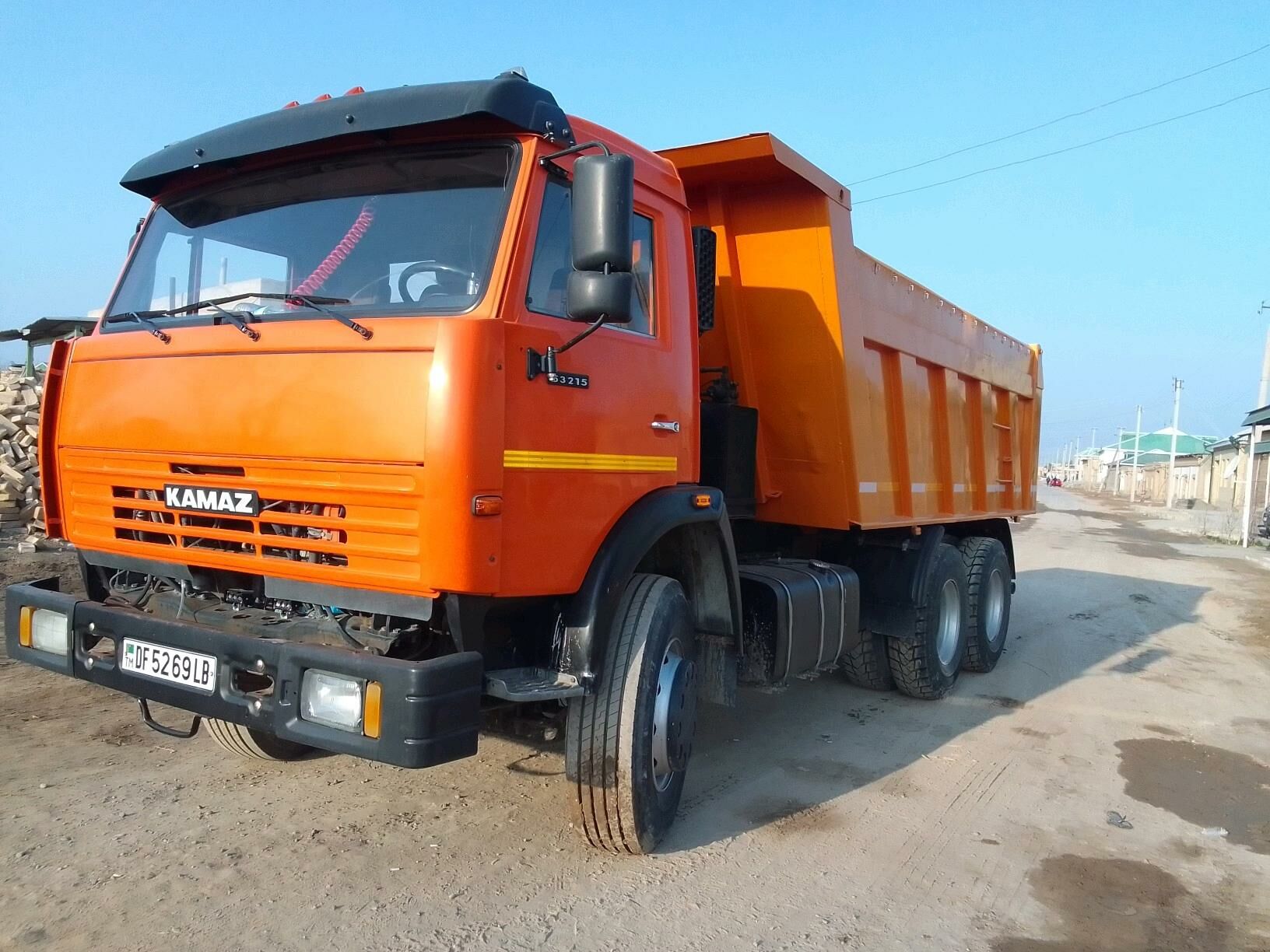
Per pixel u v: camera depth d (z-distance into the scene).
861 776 5.28
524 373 3.27
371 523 3.19
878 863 4.16
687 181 5.47
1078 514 37.50
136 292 4.15
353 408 3.19
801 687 7.32
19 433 11.11
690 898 3.73
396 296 3.46
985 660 7.89
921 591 6.62
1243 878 4.16
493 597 3.29
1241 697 7.52
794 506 5.87
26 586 4.06
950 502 7.55
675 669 4.09
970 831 4.57
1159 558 19.39
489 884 3.75
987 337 8.34
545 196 3.50
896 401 6.44
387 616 3.43
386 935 3.34
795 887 3.88
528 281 3.38
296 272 3.70
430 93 3.43
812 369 5.57
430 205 3.54
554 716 4.10
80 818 4.16
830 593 5.59
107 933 3.25
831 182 5.43
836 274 5.39
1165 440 90.38
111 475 3.85
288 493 3.33
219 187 4.05
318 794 4.59
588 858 4.04
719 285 5.70
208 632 3.38
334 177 3.77
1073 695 7.39
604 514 3.69
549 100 3.55
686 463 4.33
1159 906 3.87
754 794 4.93
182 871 3.73
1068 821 4.75
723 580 4.50
